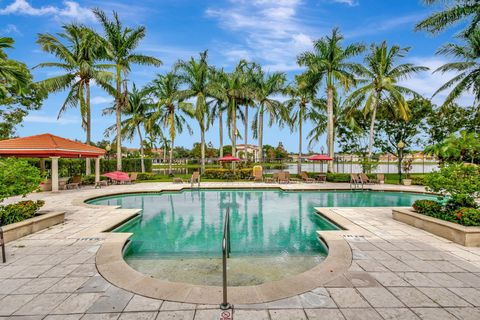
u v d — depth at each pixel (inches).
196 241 257.8
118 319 110.3
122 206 431.8
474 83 611.5
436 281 142.9
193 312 115.2
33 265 165.6
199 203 458.9
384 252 187.2
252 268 183.9
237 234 281.3
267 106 912.3
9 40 284.5
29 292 132.4
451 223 220.7
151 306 119.8
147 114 1053.8
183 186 625.0
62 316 112.4
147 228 305.3
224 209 410.3
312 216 364.5
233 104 911.7
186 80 876.0
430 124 861.2
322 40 746.8
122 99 782.5
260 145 987.9
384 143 936.9
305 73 803.4
